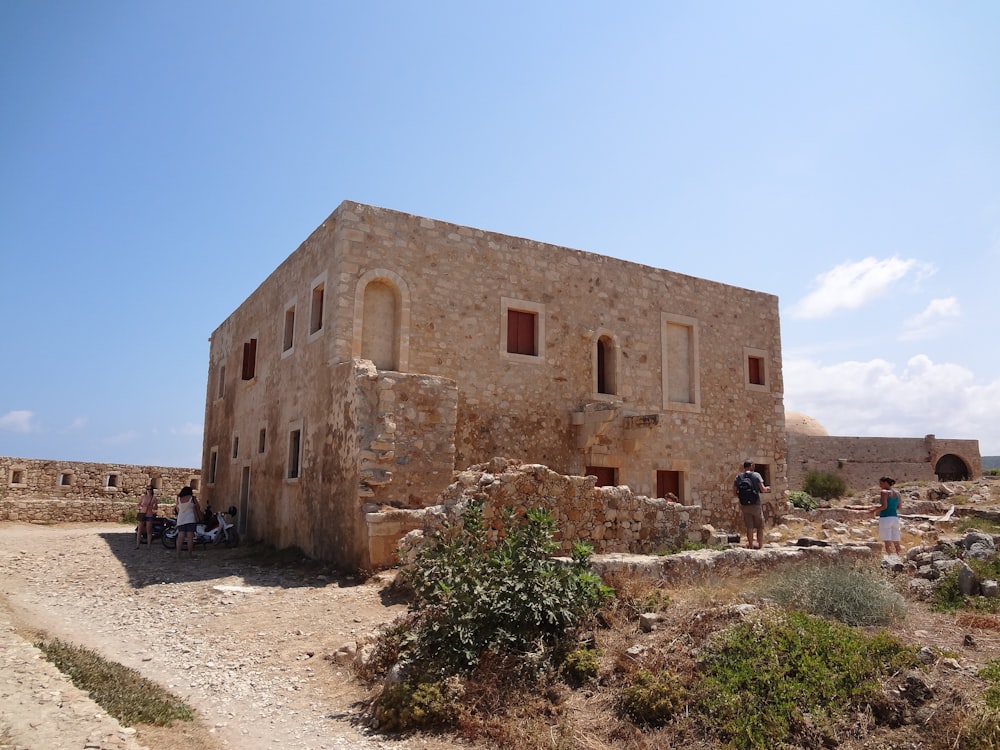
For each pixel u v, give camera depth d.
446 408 14.79
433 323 16.80
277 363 19.75
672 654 7.03
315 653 8.89
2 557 16.09
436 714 6.57
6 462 28.27
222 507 24.41
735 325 22.62
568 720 6.40
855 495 39.44
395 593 11.34
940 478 47.22
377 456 13.78
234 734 6.46
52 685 6.61
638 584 9.23
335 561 14.29
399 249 16.61
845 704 5.93
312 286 17.48
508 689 6.92
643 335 20.45
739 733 5.75
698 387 21.28
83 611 11.34
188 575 14.11
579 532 12.48
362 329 16.00
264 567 14.98
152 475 31.47
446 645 7.41
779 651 6.61
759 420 22.56
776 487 22.52
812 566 9.89
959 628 7.68
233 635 9.82
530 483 12.14
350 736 6.46
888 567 10.27
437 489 14.35
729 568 10.56
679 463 20.47
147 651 9.16
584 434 18.20
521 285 18.36
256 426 21.30
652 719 6.21
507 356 17.78
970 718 5.39
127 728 5.93
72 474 29.61
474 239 17.78
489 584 7.85
